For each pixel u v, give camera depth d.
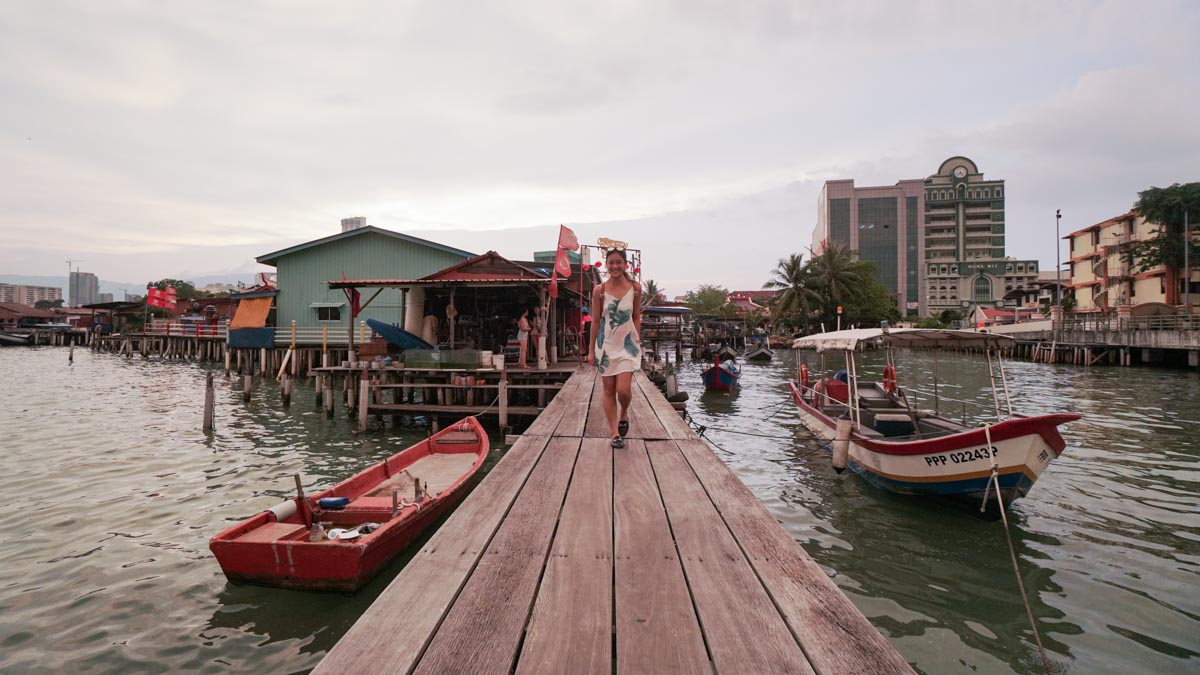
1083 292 50.19
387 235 27.47
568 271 16.91
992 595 5.69
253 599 5.46
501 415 12.90
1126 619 5.22
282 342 28.42
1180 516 7.77
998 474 7.19
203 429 13.86
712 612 2.22
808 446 12.34
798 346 12.49
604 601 2.31
